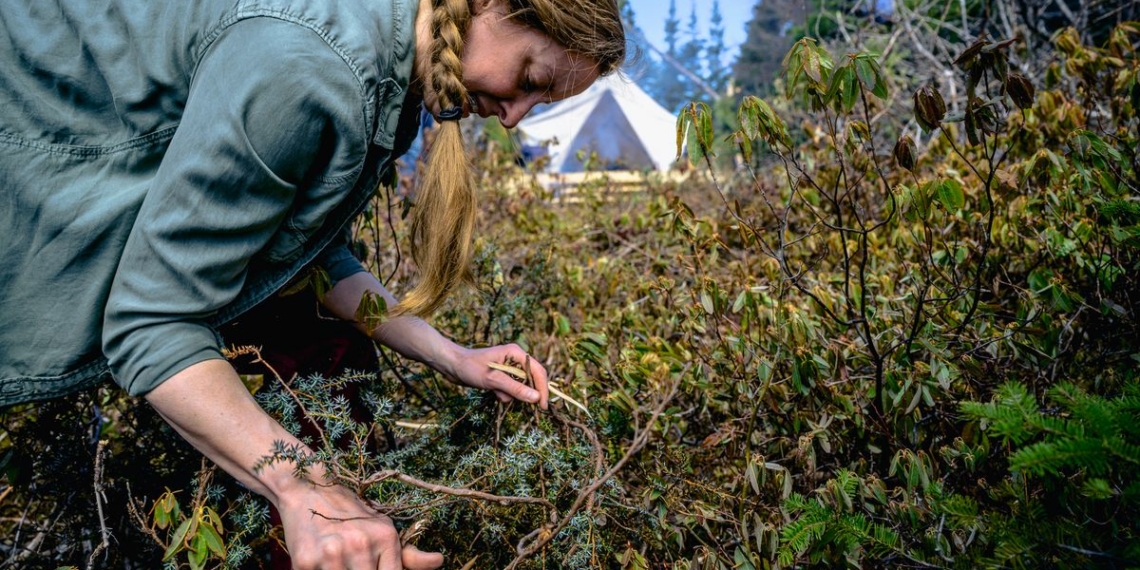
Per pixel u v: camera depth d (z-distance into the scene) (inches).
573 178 190.9
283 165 40.7
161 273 40.5
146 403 60.5
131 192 43.4
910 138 53.9
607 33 48.1
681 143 53.2
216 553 42.3
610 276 94.3
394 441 63.6
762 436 61.8
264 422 41.4
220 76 39.8
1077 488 40.9
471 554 53.6
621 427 59.1
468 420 60.4
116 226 43.2
